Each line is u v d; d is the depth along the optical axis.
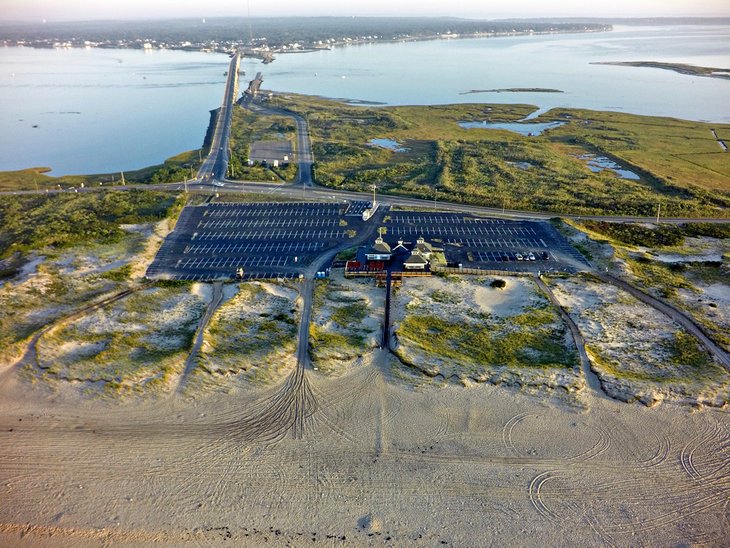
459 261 105.12
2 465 58.84
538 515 53.47
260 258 106.94
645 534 51.53
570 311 86.69
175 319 85.44
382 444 61.91
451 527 52.38
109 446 61.47
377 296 91.69
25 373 72.44
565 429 63.66
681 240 116.12
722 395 67.81
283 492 56.00
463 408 66.94
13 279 95.88
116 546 50.59
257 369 73.50
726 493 55.62
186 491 56.12
